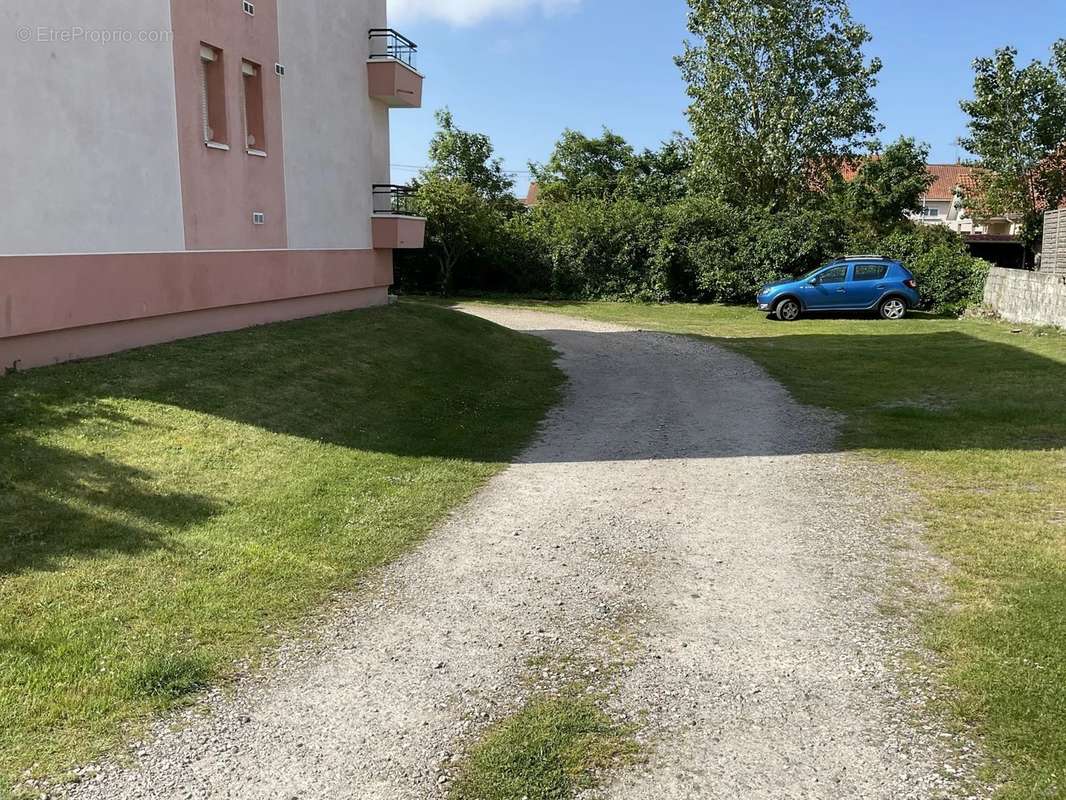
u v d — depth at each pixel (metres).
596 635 4.48
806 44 31.52
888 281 22.27
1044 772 3.12
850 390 11.87
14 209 8.30
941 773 3.18
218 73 11.96
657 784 3.17
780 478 7.51
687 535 6.08
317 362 11.29
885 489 7.02
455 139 45.00
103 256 9.56
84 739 3.42
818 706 3.71
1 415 7.04
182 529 5.68
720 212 27.81
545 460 8.41
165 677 3.90
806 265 26.17
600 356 16.22
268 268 13.41
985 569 5.16
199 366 9.77
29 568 4.84
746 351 16.50
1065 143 27.88
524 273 30.59
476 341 16.17
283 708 3.73
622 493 7.18
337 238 16.00
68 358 9.21
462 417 10.42
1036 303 18.72
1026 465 7.50
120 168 9.79
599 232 29.08
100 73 9.41
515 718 3.65
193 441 7.45
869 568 5.31
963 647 4.14
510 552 5.75
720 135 32.22
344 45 16.02
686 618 4.67
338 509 6.43
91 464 6.50
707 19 31.95
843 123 31.89
